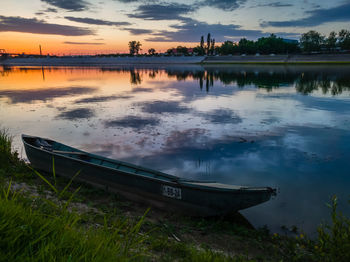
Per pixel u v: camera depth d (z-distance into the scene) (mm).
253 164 8516
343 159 8844
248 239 4934
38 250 1963
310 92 25453
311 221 5531
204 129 12625
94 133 11852
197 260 3455
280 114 15914
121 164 7324
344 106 18078
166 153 9461
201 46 137375
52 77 46812
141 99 21828
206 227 5371
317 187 6996
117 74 55906
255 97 22766
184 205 5824
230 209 5477
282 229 5297
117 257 2240
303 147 10078
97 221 4539
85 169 7055
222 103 19859
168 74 55219
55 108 17672
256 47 120375
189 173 7859
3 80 40312
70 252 2072
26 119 14438
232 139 11078
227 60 119312
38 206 3729
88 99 21688
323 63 89875
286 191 6824
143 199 6359
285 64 95750
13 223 2150
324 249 4297
